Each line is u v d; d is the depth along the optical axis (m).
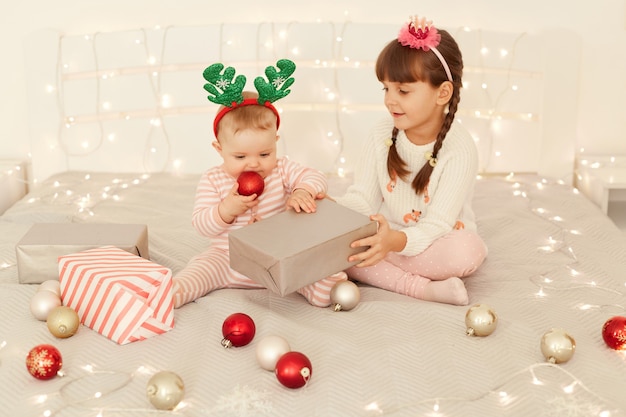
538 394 1.28
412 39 1.66
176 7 2.63
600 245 2.00
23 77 2.69
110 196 2.38
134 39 2.58
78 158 2.66
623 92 2.67
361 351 1.42
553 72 2.57
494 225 2.12
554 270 1.82
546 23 2.61
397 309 1.58
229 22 2.64
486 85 2.58
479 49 2.56
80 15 2.64
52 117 2.63
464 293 1.62
